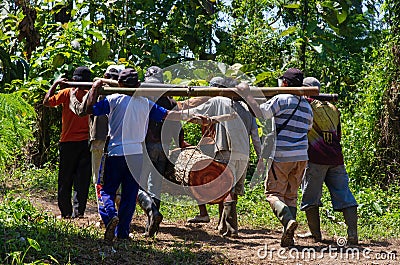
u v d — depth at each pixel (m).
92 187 10.56
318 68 14.19
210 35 14.57
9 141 6.47
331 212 9.47
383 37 13.32
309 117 6.91
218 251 6.49
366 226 8.91
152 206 6.87
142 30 13.04
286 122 6.82
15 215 6.69
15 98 6.37
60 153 7.95
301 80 6.88
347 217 7.25
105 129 7.27
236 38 14.28
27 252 5.53
